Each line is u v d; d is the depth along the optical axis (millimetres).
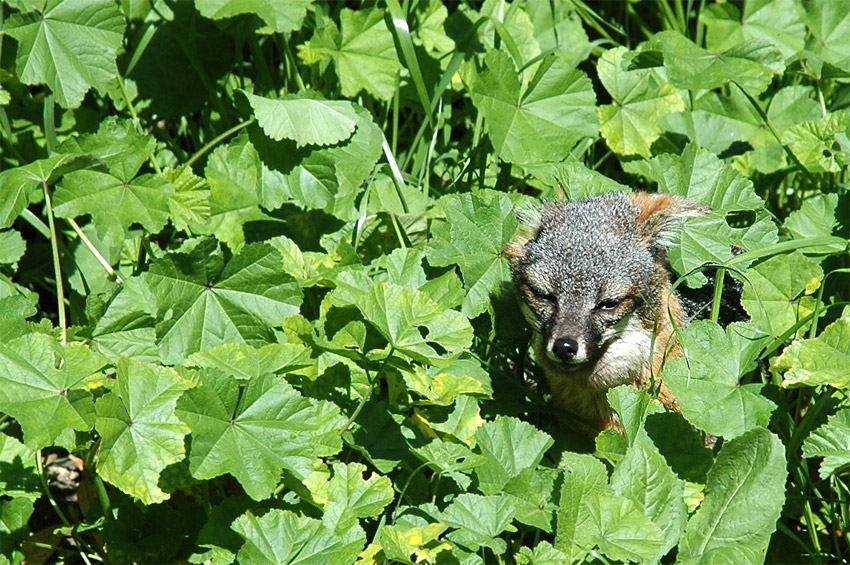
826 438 7969
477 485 8492
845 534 8648
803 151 11586
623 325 10336
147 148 9930
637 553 7117
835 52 13383
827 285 10398
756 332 8688
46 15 10047
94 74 10281
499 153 11070
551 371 10500
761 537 7461
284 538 7289
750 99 11547
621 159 11992
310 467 7469
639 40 14359
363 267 9938
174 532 8172
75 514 9508
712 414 8297
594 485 7500
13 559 7863
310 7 11422
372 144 10672
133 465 7250
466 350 9070
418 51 12242
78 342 8562
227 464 7305
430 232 10672
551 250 10406
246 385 7613
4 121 10750
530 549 7984
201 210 10102
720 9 13766
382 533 7406
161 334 8883
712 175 10922
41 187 10266
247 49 12734
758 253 9109
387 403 8828
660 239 10461
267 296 9203
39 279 11195
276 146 10445
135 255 10734
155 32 11898
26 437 7324
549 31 13461
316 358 8828
